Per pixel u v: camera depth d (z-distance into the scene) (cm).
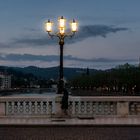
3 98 3212
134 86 15325
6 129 2714
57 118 3147
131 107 3225
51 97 3200
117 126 2816
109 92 16525
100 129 2702
